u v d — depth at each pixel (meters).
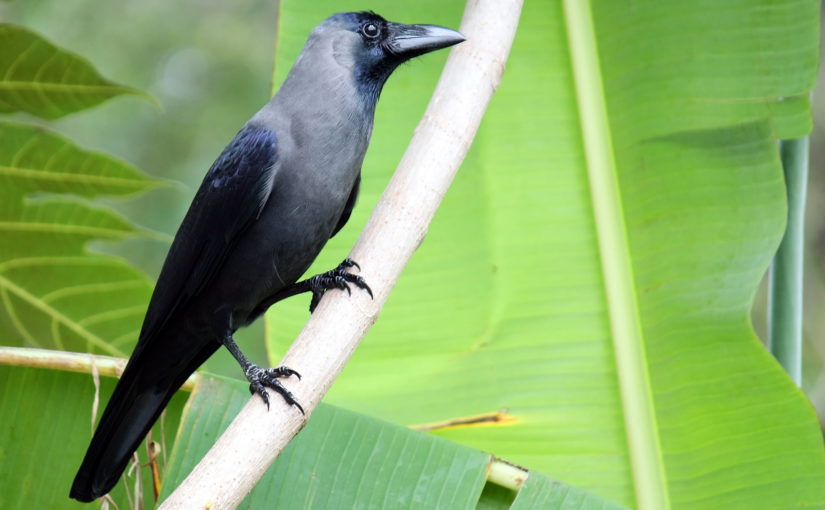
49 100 8.25
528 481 5.95
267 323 8.21
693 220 7.75
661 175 7.87
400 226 5.34
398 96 8.54
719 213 7.73
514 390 7.64
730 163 7.81
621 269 7.78
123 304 9.06
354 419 6.21
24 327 9.08
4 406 6.76
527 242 7.98
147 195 17.36
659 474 7.30
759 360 7.42
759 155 7.79
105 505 6.26
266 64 19.28
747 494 7.16
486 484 6.14
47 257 8.81
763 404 7.32
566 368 7.64
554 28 8.38
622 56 8.13
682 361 7.52
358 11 7.96
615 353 7.59
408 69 8.55
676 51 8.01
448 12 8.54
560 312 7.79
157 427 7.21
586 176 8.07
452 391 7.68
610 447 7.43
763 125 7.83
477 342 7.80
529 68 8.33
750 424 7.29
